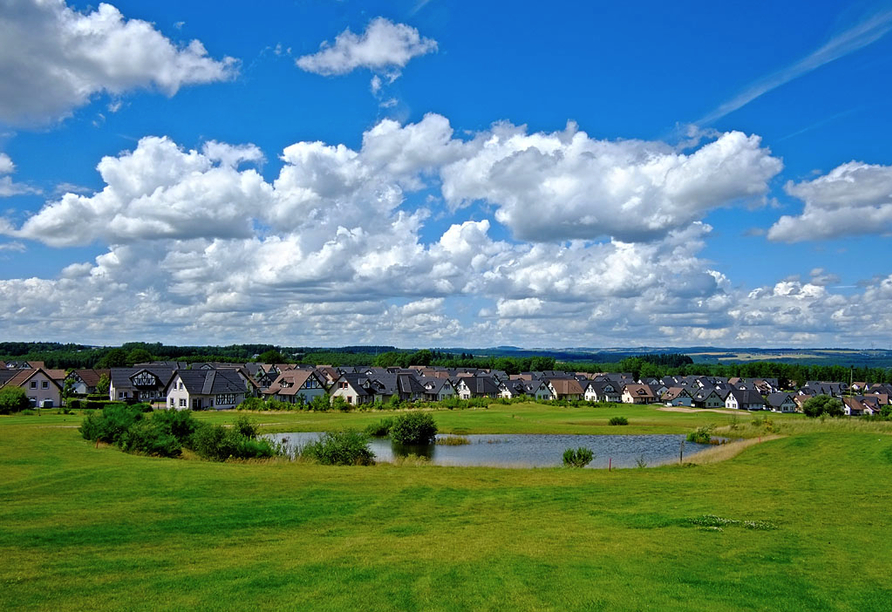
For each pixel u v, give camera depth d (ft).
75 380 401.08
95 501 66.90
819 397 323.57
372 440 196.24
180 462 100.42
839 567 45.52
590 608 36.63
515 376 612.70
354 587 40.06
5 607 36.11
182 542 51.78
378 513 65.16
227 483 79.46
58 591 39.04
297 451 127.75
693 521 61.46
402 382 433.07
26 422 186.39
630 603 37.47
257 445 119.24
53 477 80.89
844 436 143.84
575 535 55.52
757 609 36.78
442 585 40.55
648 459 158.30
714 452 142.51
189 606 36.58
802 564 46.26
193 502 67.41
